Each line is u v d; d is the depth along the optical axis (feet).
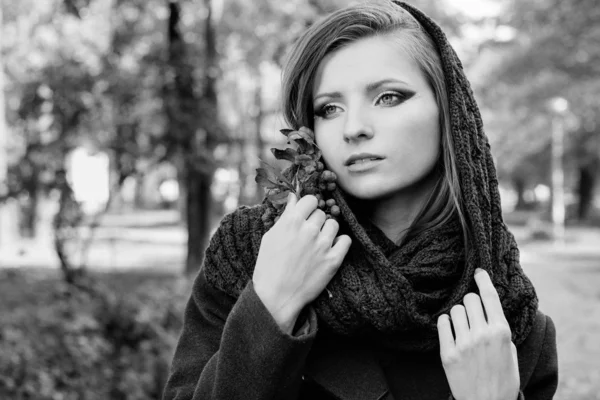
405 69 3.85
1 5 31.07
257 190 27.86
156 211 140.97
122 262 42.83
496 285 3.87
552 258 59.26
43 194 22.59
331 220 3.78
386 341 3.82
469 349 3.61
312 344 3.94
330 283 3.76
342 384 3.85
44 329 14.83
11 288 25.39
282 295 3.64
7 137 31.14
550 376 4.27
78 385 12.94
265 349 3.50
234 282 3.97
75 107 21.22
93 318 15.81
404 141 3.79
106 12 24.53
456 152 3.83
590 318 29.60
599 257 59.82
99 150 22.39
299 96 4.07
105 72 21.95
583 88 55.93
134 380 13.69
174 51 24.06
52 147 21.57
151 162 23.82
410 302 3.64
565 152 89.45
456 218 3.96
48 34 25.23
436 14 28.40
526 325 3.99
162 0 24.73
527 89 59.98
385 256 3.90
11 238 56.65
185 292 20.88
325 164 3.99
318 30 4.00
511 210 151.02
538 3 45.98
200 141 24.84
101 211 23.40
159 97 23.35
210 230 29.37
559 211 78.02
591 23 47.03
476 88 62.03
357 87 3.84
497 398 3.59
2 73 26.32
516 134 84.12
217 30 29.35
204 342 4.09
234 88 37.14
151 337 15.97
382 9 4.02
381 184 3.79
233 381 3.56
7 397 11.96
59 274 32.71
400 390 3.97
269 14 28.09
